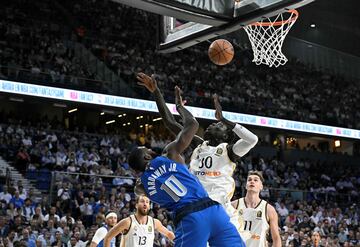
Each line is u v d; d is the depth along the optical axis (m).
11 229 15.60
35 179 20.61
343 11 34.75
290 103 31.17
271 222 7.55
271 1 7.95
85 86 23.58
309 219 21.61
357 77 38.31
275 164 28.61
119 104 23.11
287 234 17.45
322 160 31.77
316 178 29.41
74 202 17.98
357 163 32.84
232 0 8.48
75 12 29.31
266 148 30.25
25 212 16.98
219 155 6.30
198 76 29.48
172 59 29.92
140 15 31.33
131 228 8.84
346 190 29.25
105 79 26.77
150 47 30.05
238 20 8.41
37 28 27.08
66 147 23.47
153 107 23.94
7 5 27.06
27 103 27.72
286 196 24.03
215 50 7.67
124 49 28.92
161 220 16.83
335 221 22.92
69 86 22.52
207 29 8.93
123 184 20.38
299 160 31.06
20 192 18.05
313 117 29.75
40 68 24.41
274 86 31.94
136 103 23.58
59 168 21.34
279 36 11.74
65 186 18.38
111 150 24.23
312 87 33.50
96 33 29.05
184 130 5.17
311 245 17.06
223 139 6.48
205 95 27.98
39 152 21.81
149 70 28.12
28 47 25.45
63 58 25.98
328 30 36.72
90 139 25.09
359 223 24.28
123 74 27.05
